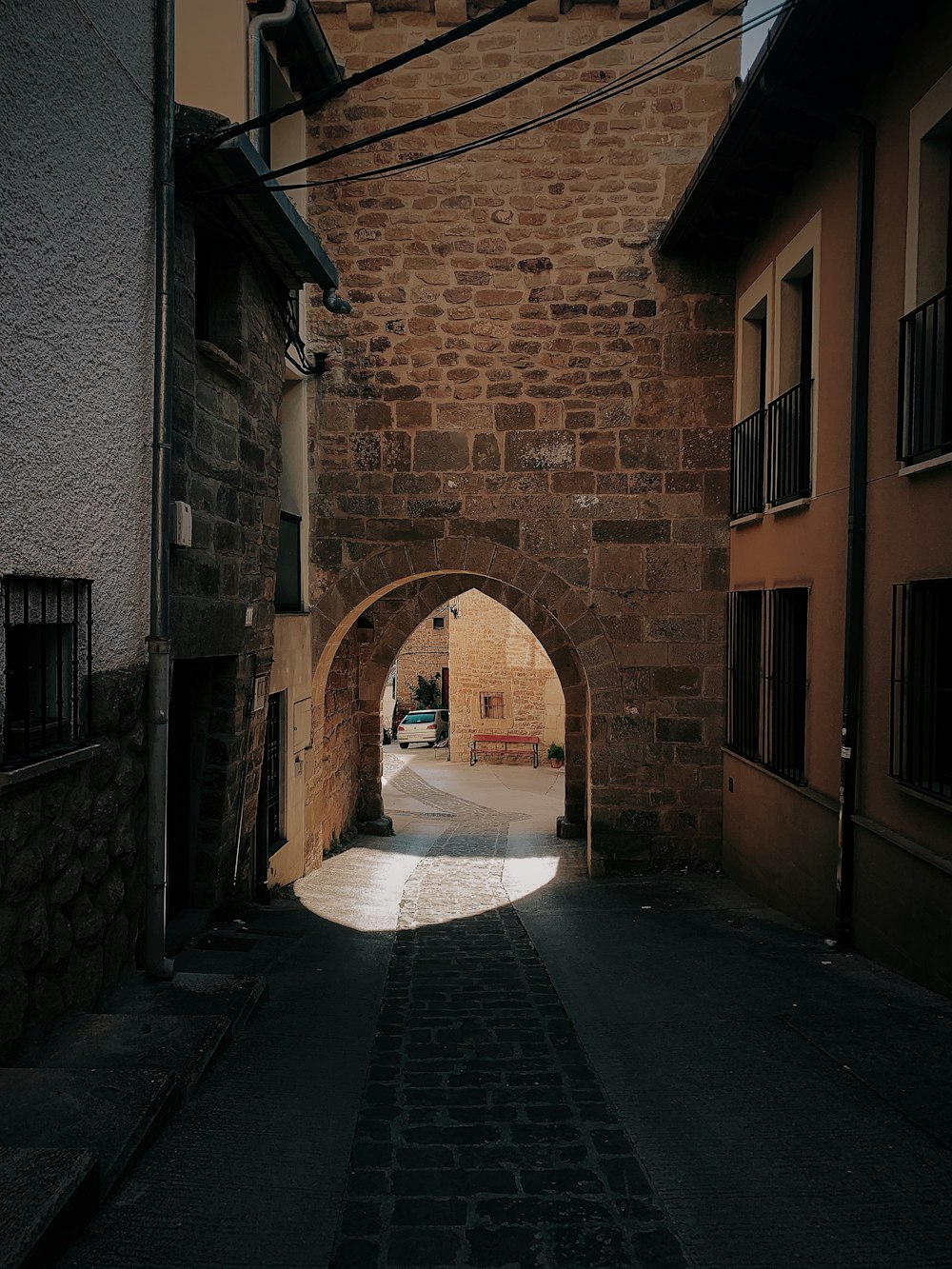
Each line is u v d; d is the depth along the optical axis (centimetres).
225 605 584
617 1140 319
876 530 563
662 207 918
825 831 639
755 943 622
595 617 934
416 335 934
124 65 416
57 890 365
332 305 846
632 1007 488
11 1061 335
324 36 808
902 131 534
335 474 943
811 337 703
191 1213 259
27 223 330
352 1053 404
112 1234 246
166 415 454
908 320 508
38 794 348
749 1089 362
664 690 932
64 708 377
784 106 622
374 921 741
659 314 920
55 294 354
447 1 906
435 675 3931
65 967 377
